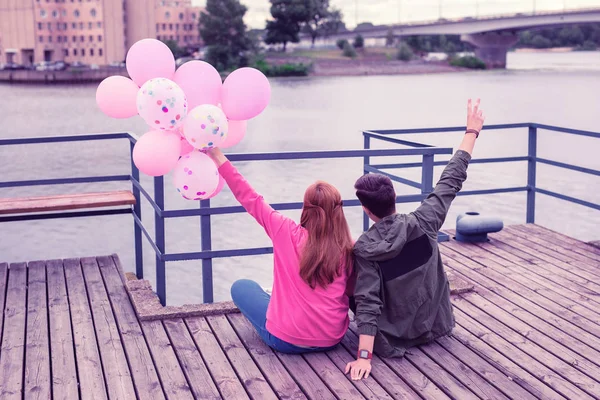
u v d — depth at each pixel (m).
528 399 3.64
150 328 4.66
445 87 95.81
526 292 5.43
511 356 4.17
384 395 3.68
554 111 59.16
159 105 4.01
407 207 21.52
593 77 124.38
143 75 4.36
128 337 4.52
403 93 85.25
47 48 145.50
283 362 4.09
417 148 5.48
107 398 3.72
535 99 72.62
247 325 4.69
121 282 5.70
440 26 146.62
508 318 4.83
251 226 18.92
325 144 41.78
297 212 21.70
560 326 4.68
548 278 5.80
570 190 24.02
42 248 18.03
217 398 3.70
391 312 4.03
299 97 79.62
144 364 4.12
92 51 145.12
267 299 4.25
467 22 137.88
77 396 3.74
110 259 6.40
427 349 4.25
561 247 6.82
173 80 4.47
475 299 5.25
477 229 6.92
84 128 55.09
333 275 3.86
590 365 4.06
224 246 16.89
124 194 6.57
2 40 146.75
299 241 3.89
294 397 3.68
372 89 93.88
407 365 4.03
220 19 127.81
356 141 42.88
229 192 24.42
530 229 7.59
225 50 125.88
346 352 4.21
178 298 13.16
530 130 7.69
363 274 3.88
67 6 145.62
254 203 3.96
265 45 154.00
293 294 3.95
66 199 6.36
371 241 3.86
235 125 4.75
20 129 54.03
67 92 99.31
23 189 27.47
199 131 4.05
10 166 33.31
